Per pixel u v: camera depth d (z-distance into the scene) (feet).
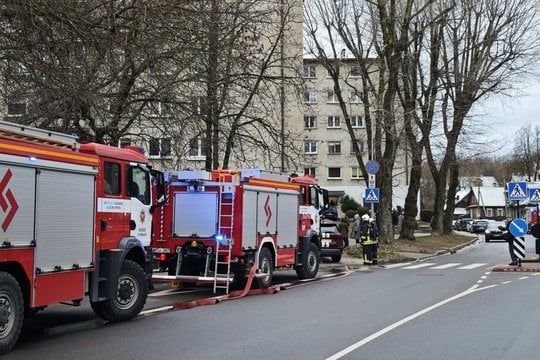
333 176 215.72
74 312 39.01
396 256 87.92
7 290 26.37
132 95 55.72
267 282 51.13
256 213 50.06
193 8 50.19
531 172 327.88
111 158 34.47
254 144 70.54
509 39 118.52
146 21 43.70
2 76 40.29
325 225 82.07
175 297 46.34
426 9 108.58
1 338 26.04
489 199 394.11
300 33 87.92
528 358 25.35
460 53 123.75
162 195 39.24
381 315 36.50
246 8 60.23
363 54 102.22
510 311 38.01
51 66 37.91
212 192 48.39
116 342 28.84
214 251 47.96
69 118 49.03
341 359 25.07
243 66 62.69
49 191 29.14
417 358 25.25
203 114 60.64
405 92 113.39
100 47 40.11
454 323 33.68
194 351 26.68
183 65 52.39
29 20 34.32
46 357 25.64
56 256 29.58
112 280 33.65
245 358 25.26
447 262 83.76
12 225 26.78
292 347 27.43
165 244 49.16
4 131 26.94
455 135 131.64
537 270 67.41
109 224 34.04
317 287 52.44
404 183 225.97
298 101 75.61
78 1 38.40
